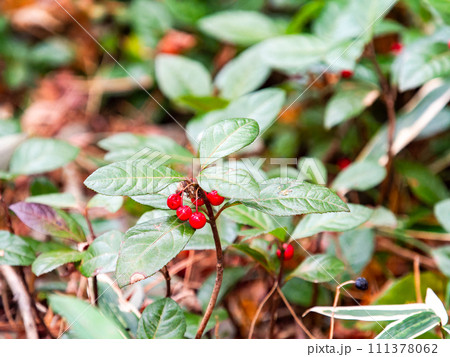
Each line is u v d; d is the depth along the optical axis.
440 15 0.54
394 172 0.64
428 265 0.58
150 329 0.43
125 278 0.40
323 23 0.65
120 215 0.58
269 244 0.49
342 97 0.59
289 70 0.67
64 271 0.49
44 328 0.49
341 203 0.41
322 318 0.53
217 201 0.41
